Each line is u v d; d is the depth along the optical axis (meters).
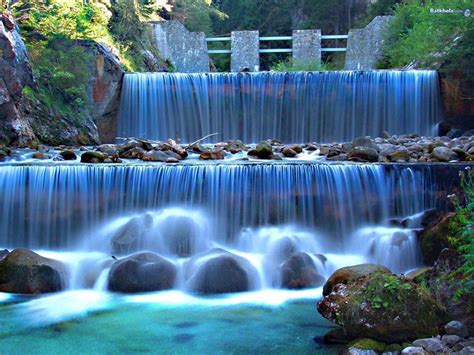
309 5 39.59
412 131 16.98
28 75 14.32
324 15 38.69
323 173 9.09
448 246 8.01
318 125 17.27
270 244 8.66
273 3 40.34
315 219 9.05
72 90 15.76
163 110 17.19
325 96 17.20
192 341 5.98
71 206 9.11
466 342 5.49
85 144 15.52
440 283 6.25
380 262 8.54
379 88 17.02
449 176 9.09
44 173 9.17
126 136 17.14
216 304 7.11
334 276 6.96
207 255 7.99
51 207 9.11
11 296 7.42
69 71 16.03
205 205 9.10
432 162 10.11
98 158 11.20
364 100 17.08
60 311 6.88
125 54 20.75
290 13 40.56
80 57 16.30
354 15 38.72
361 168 9.12
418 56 19.30
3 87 13.01
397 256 8.48
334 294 6.23
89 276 7.84
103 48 17.23
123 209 9.16
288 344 5.88
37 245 9.10
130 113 17.16
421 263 8.42
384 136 15.52
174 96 17.20
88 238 9.10
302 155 12.92
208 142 17.34
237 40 30.09
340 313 5.86
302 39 29.80
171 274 7.73
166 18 31.84
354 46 28.14
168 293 7.54
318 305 6.34
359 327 5.65
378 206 9.09
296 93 17.28
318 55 29.66
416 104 16.92
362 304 5.73
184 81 17.23
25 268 7.61
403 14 24.53
